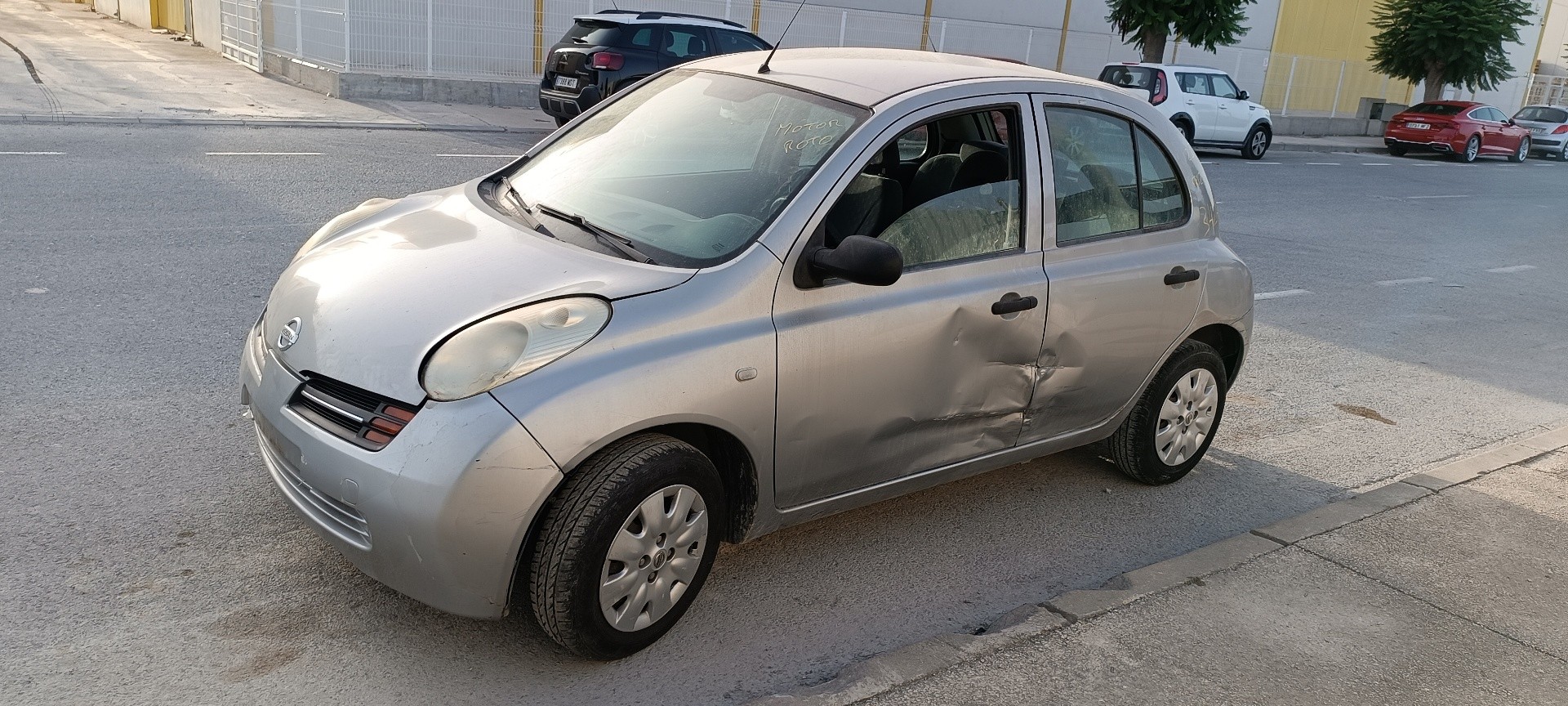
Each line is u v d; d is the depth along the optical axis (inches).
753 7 855.1
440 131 580.4
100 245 277.0
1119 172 167.3
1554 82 1823.3
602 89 555.8
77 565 133.3
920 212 141.5
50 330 213.6
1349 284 399.2
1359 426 238.7
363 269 129.3
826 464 134.9
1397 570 158.4
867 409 135.0
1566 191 881.5
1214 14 954.7
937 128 146.0
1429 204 683.4
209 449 168.9
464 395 109.3
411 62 684.7
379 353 114.7
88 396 184.2
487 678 119.1
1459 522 176.9
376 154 471.5
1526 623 147.1
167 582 131.6
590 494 112.8
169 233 296.4
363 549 112.8
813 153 136.7
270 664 118.1
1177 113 829.8
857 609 141.7
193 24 971.3
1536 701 129.4
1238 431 228.2
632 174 146.3
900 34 946.1
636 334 116.3
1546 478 200.1
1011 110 152.4
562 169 153.9
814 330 127.5
